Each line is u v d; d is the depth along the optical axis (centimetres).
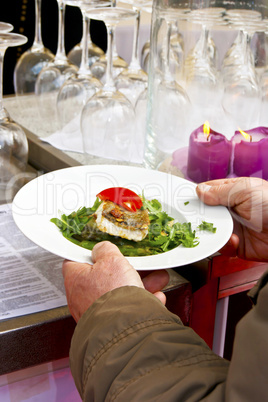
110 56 105
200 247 69
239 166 95
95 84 117
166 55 98
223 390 49
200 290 84
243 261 85
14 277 72
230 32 141
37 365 67
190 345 53
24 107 134
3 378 69
